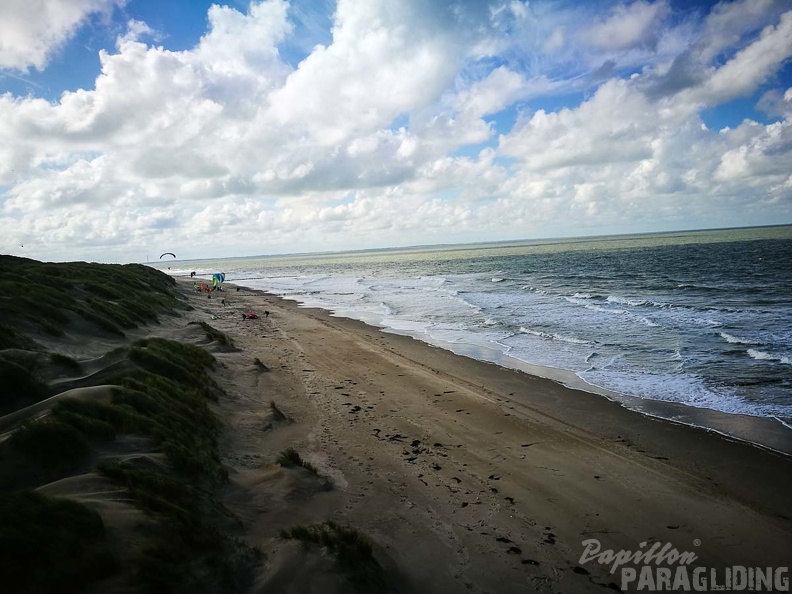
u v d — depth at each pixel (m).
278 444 8.41
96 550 3.47
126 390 7.31
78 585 3.19
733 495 7.27
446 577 5.03
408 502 6.66
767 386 12.59
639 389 12.80
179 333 16.98
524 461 8.41
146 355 9.88
